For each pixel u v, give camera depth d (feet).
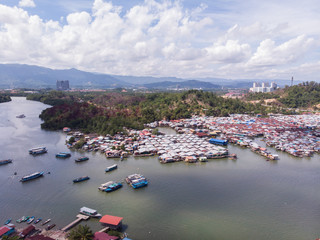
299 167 527.40
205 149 640.99
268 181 450.71
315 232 300.81
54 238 274.57
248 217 331.36
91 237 265.34
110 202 369.09
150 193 399.85
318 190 415.03
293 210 350.84
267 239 286.25
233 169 513.86
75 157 593.42
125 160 574.15
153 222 317.01
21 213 337.52
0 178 460.96
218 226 310.24
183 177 468.75
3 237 265.75
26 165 532.73
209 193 401.08
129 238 281.54
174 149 646.33
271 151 655.35
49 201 371.56
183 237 287.07
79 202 368.68
